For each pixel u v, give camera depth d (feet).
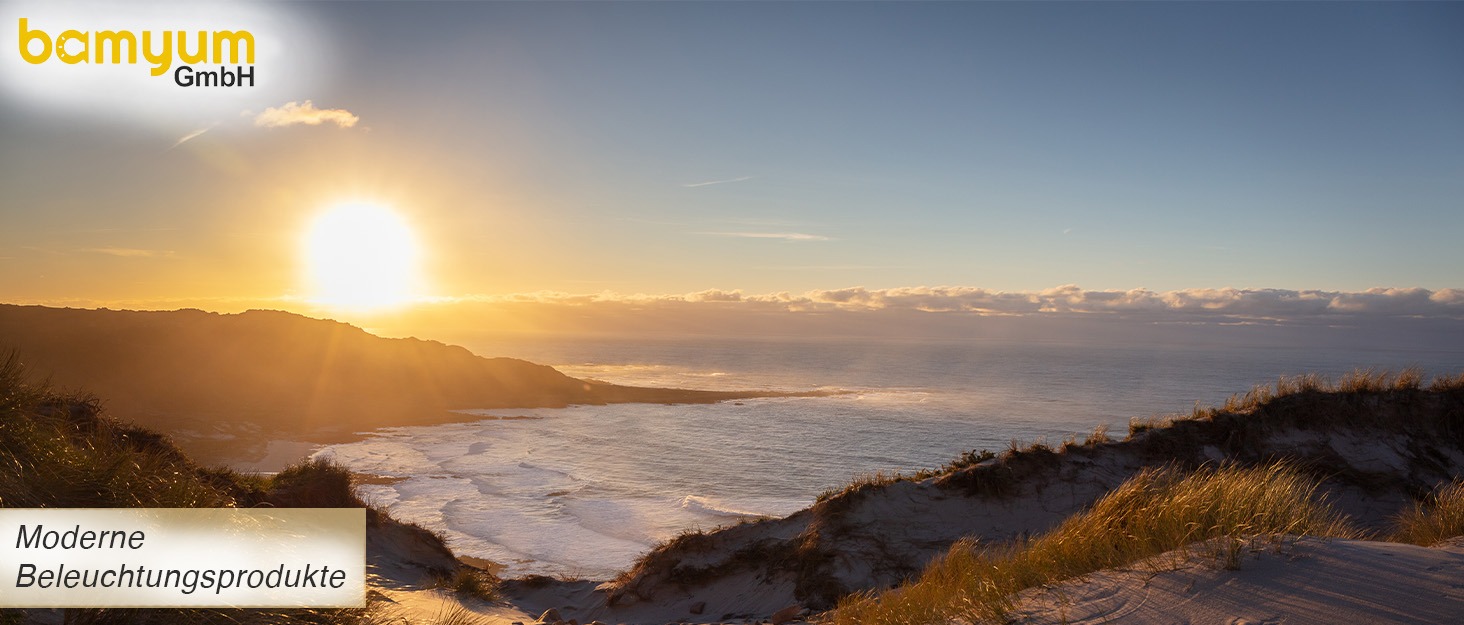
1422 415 57.21
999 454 61.67
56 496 17.78
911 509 56.29
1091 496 54.90
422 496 194.39
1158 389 608.19
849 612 26.43
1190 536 20.31
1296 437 57.00
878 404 510.99
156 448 34.42
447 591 50.19
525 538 153.48
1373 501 51.55
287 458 245.65
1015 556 23.11
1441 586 14.89
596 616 58.34
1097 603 17.06
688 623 52.11
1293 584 15.87
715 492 220.23
